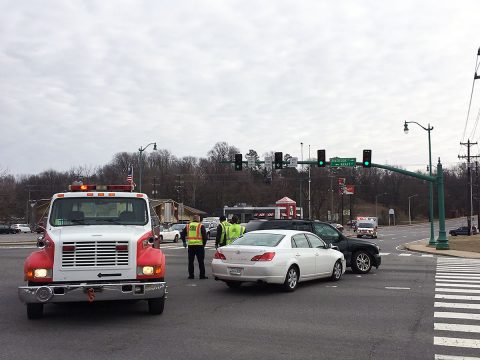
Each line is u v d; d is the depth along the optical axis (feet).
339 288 41.60
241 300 35.32
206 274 53.31
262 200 398.01
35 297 25.79
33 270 26.68
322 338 24.07
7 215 324.60
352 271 55.26
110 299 26.45
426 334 24.95
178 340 23.57
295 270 40.37
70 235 27.50
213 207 387.75
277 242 39.86
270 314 30.04
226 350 21.85
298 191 412.98
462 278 49.39
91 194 31.68
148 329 25.88
